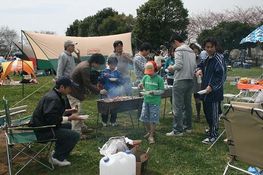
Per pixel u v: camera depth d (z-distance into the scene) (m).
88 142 6.13
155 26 37.22
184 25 39.16
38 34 13.06
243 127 3.57
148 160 5.16
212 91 5.71
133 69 7.60
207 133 6.52
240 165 4.88
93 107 9.51
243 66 32.16
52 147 5.62
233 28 36.91
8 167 4.84
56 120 4.70
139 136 6.41
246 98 6.88
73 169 4.90
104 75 7.02
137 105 6.18
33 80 16.98
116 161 4.09
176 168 4.89
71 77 6.10
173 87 6.34
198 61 7.52
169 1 37.88
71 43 6.80
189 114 6.63
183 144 5.95
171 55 8.24
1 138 6.46
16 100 11.52
